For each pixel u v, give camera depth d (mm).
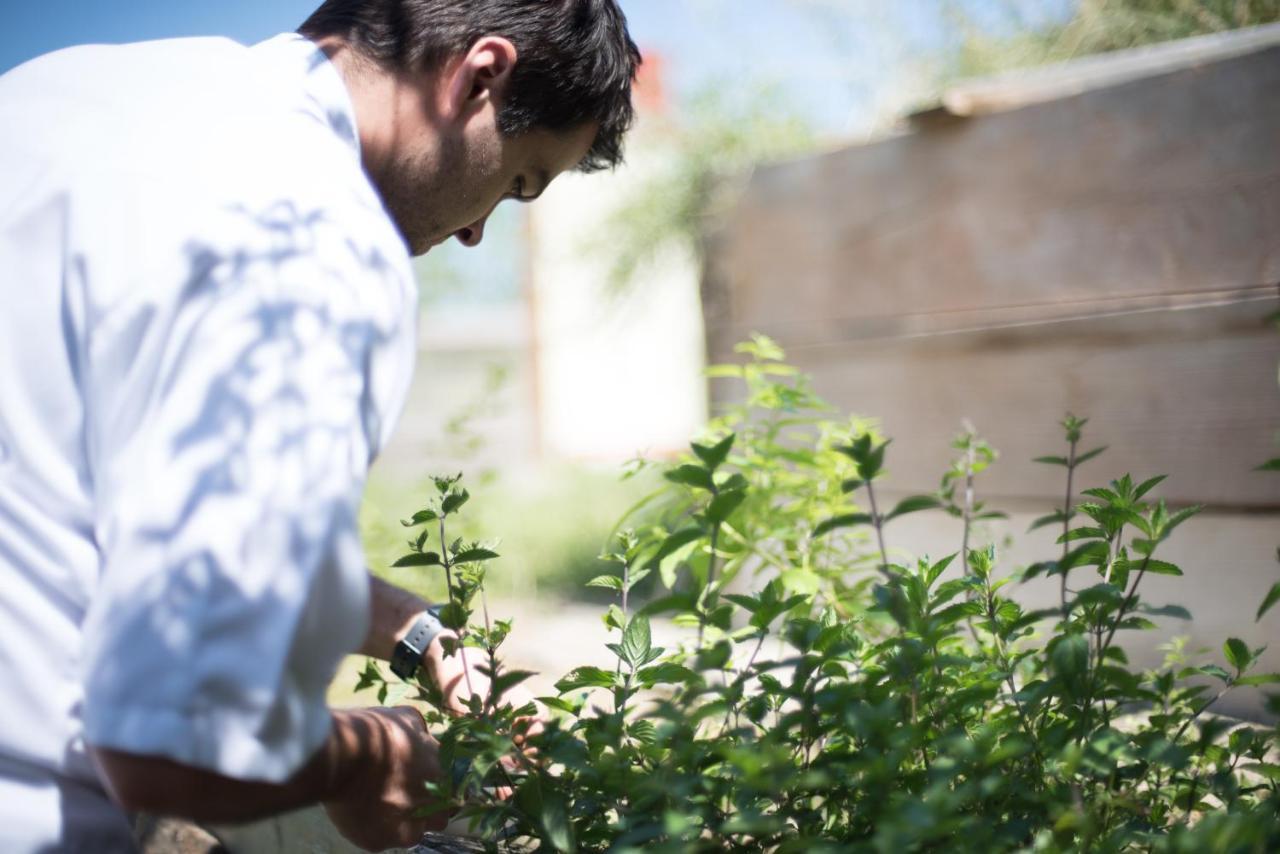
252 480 1040
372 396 1151
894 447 3547
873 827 1270
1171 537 2936
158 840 1975
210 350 1074
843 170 3695
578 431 10641
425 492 4031
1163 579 2945
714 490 1356
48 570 1170
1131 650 2984
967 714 1498
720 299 4078
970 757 1117
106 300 1117
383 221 1250
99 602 1036
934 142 3465
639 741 1439
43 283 1171
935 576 1506
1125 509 1409
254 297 1096
